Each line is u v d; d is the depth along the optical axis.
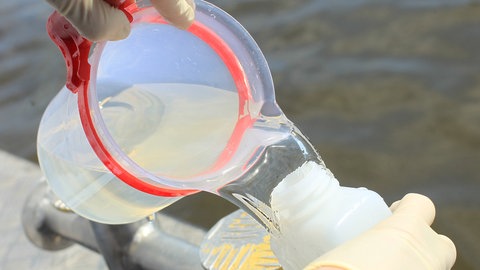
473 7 3.74
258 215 0.80
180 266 0.94
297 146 0.80
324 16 4.01
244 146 0.82
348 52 3.61
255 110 0.83
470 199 2.53
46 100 3.85
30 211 1.10
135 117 0.84
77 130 0.83
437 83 3.19
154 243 0.96
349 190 0.79
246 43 0.84
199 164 0.83
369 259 0.71
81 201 0.87
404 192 2.63
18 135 3.55
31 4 5.19
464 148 2.78
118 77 0.84
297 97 3.30
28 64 4.27
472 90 3.10
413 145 2.85
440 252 0.74
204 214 2.60
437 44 3.50
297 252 0.78
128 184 0.79
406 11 3.86
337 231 0.76
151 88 0.86
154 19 0.82
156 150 0.84
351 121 3.06
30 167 1.51
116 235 0.97
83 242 1.05
